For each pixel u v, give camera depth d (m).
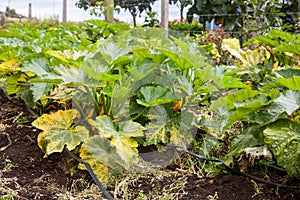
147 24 6.18
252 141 1.90
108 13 5.84
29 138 2.56
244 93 1.97
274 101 1.79
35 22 11.52
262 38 2.88
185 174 2.15
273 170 2.15
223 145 2.51
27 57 2.53
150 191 1.99
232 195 1.95
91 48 2.49
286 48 2.54
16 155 2.35
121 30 4.68
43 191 1.95
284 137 1.75
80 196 1.92
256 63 3.01
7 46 3.33
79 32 5.23
